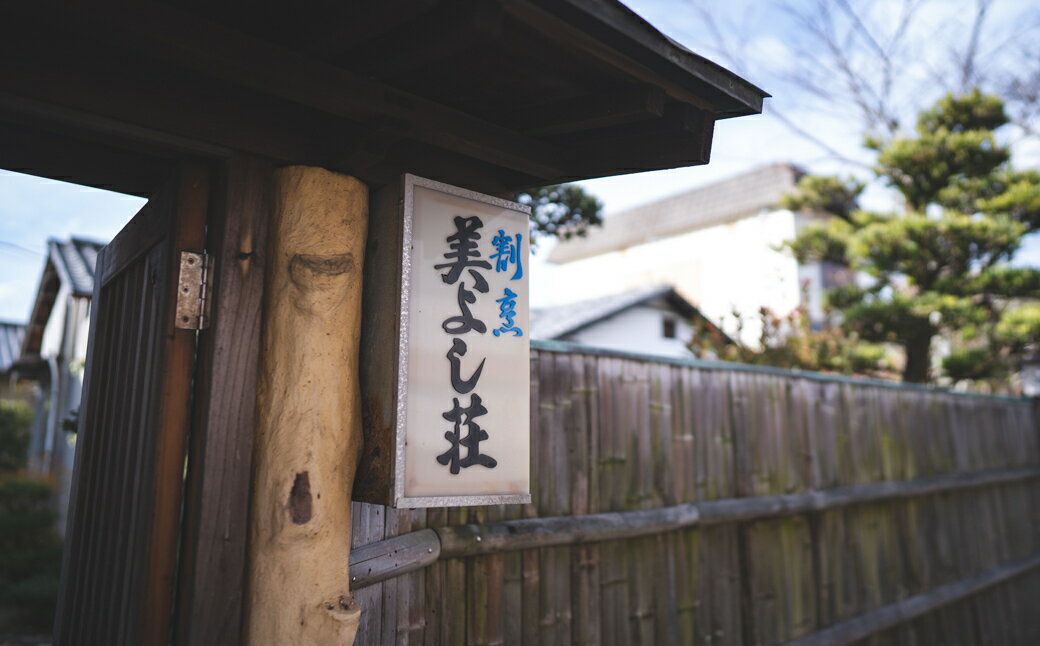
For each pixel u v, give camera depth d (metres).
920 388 6.90
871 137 11.20
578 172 2.49
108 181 2.28
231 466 1.92
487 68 1.98
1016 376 15.32
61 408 13.39
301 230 2.05
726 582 4.46
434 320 2.13
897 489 6.03
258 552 1.92
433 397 2.10
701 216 22.41
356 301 2.14
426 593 2.87
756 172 22.55
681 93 2.00
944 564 6.64
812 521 5.23
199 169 2.04
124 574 2.06
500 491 2.19
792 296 18.48
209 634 1.84
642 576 3.92
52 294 15.03
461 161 2.49
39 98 1.63
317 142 2.14
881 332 10.27
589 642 3.57
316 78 1.85
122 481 2.23
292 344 2.00
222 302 1.95
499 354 2.25
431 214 2.18
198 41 1.66
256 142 2.02
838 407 5.77
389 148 2.13
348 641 1.93
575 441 3.67
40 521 8.84
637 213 25.91
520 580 3.29
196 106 1.90
